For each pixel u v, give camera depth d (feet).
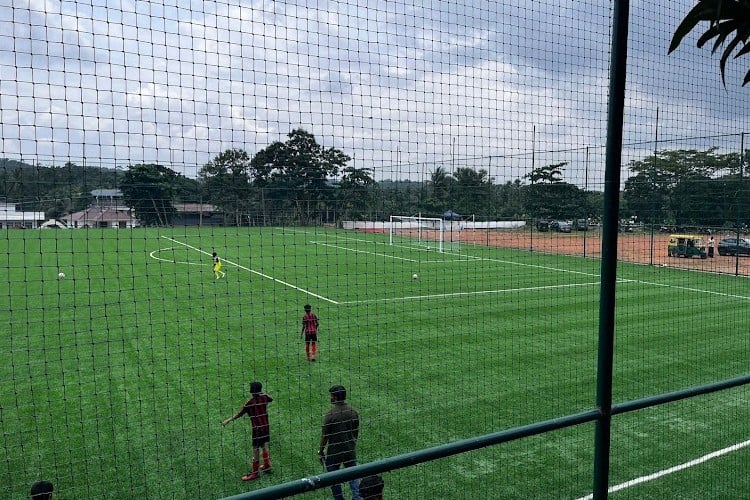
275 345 44.88
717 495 22.84
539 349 43.83
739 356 42.01
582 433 28.66
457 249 89.56
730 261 75.41
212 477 24.58
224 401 33.27
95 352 43.19
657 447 27.07
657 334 48.21
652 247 68.74
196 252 101.50
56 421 30.37
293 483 10.07
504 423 30.04
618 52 12.92
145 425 29.89
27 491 23.34
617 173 13.24
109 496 23.02
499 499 22.75
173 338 47.03
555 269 75.46
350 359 41.16
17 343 45.70
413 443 27.73
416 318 54.60
